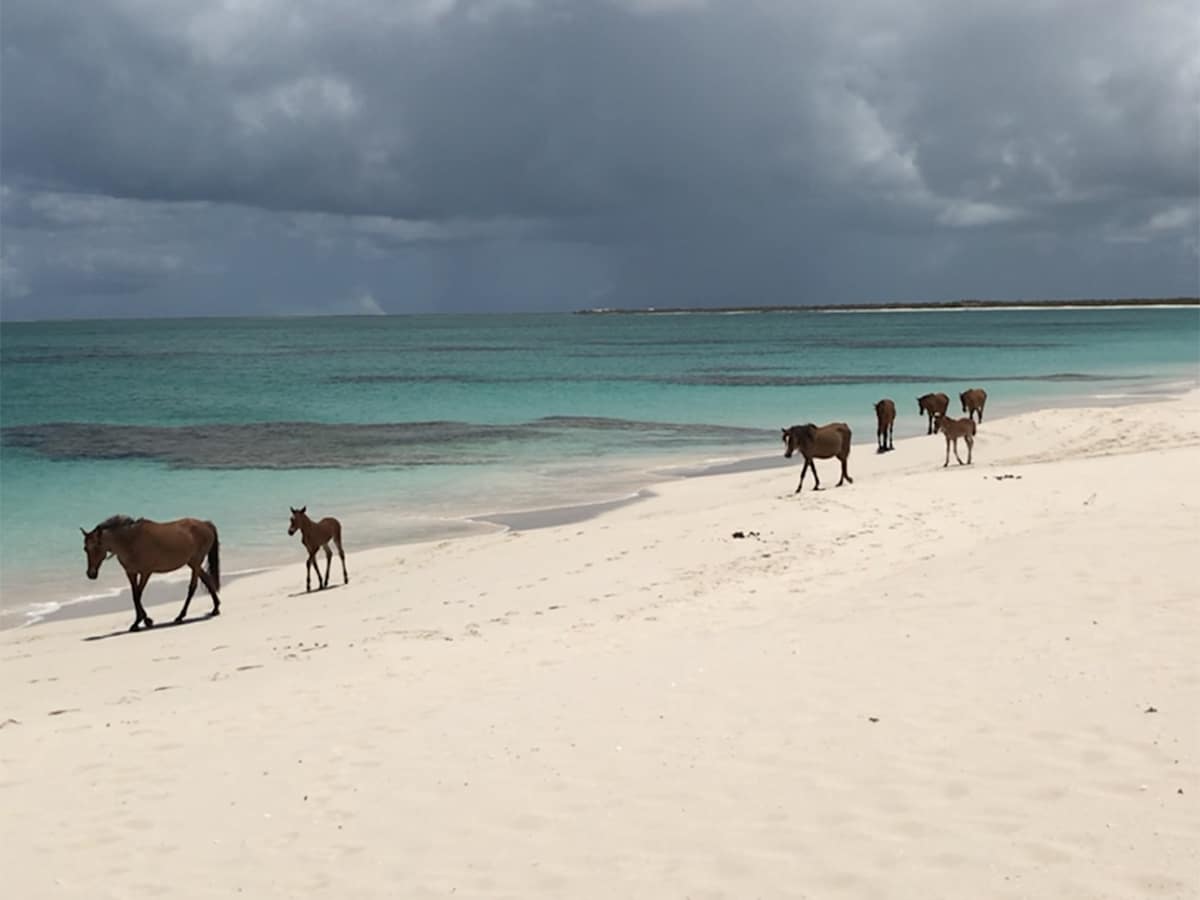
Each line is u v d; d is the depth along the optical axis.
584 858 5.80
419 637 12.39
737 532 17.09
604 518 22.50
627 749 7.39
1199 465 19.92
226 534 22.30
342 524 22.94
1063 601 10.16
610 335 170.25
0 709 10.70
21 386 66.38
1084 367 67.12
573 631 12.02
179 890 5.91
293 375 75.69
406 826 6.47
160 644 13.77
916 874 5.23
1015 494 18.80
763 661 9.37
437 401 53.25
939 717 7.37
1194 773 5.97
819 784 6.44
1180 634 8.65
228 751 8.24
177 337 188.00
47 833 6.86
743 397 52.09
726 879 5.39
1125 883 4.90
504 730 8.12
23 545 21.42
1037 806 5.82
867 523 17.31
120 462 33.03
